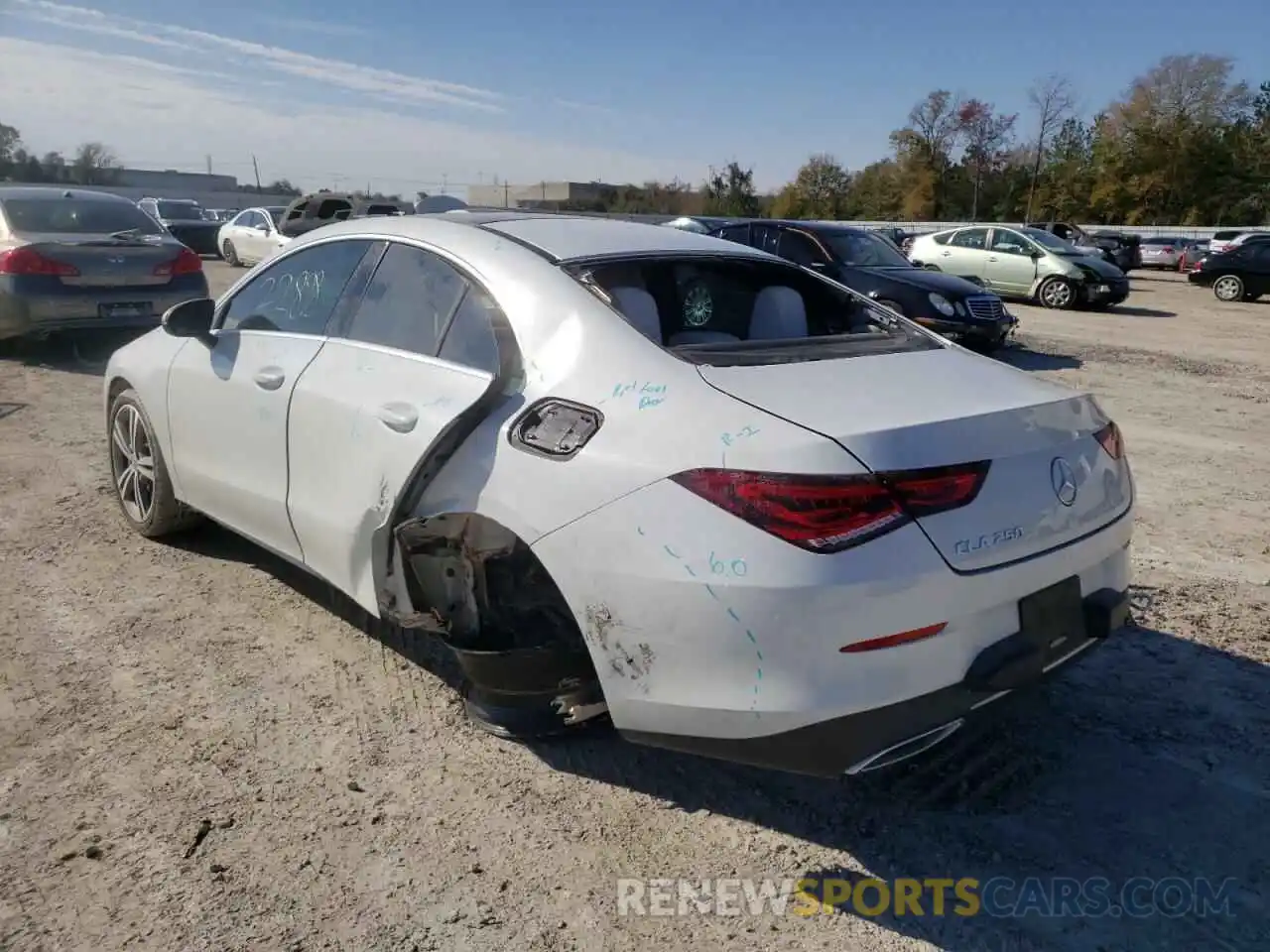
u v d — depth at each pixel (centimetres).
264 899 258
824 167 6994
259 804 296
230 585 449
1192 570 494
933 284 1130
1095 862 280
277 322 404
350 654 389
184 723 337
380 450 322
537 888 266
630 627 257
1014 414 270
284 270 414
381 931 249
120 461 507
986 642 254
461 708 353
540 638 318
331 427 345
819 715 238
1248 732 346
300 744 328
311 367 366
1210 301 2186
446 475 303
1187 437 799
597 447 268
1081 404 297
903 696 242
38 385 851
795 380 276
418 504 313
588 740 337
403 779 311
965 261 1934
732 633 241
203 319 422
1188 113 6084
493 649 320
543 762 324
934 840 289
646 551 252
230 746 325
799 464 238
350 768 316
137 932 245
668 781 315
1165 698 368
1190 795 310
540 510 274
